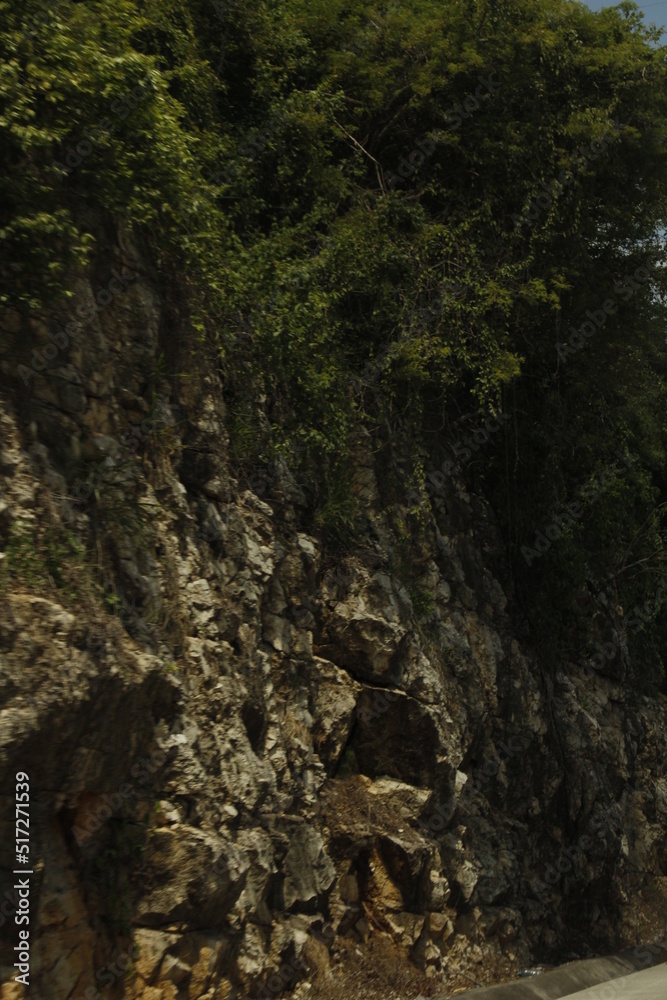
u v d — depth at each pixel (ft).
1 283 23.22
